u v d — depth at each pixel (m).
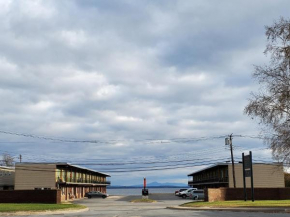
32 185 62.53
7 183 66.31
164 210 32.59
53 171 63.06
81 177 81.81
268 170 66.69
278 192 45.62
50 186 62.53
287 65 29.47
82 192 84.31
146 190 65.88
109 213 29.17
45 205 34.88
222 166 72.81
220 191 43.50
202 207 32.94
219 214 25.47
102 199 70.94
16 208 30.55
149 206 41.84
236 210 28.92
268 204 32.09
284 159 30.66
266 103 30.44
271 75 30.42
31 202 41.31
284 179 70.06
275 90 30.05
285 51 29.17
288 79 29.78
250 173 37.91
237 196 44.53
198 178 107.38
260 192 45.62
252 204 32.62
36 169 63.09
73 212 30.81
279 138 30.52
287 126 30.28
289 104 29.62
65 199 67.75
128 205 45.31
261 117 30.48
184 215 25.23
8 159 95.88
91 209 35.94
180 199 64.62
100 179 111.06
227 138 59.50
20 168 62.97
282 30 29.33
